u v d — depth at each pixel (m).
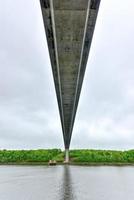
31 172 116.50
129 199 48.88
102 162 186.62
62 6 23.16
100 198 49.06
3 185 70.81
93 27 27.12
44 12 24.45
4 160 198.50
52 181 79.50
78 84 45.03
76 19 25.25
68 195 51.69
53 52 32.81
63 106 60.97
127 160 192.00
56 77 41.62
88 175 101.44
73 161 185.75
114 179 88.62
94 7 23.58
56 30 27.14
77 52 32.12
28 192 56.34
